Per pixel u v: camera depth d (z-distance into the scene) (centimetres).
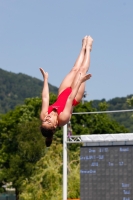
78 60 2097
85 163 3972
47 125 1923
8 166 8469
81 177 3972
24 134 7581
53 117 1933
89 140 3984
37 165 6372
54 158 6162
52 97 8450
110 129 8775
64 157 4253
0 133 8750
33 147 7369
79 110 8531
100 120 8775
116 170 3875
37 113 8662
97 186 3919
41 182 5909
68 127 4350
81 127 8356
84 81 1961
